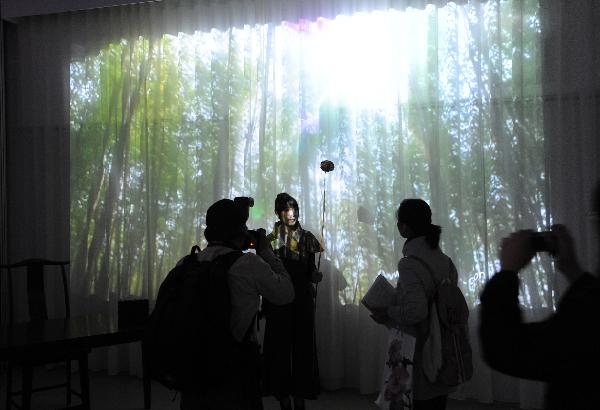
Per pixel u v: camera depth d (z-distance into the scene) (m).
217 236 2.30
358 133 4.46
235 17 4.85
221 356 2.05
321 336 4.47
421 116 4.34
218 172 4.83
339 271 4.47
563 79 4.03
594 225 1.20
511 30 4.18
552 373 1.13
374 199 4.44
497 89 4.15
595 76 3.99
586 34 3.99
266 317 3.90
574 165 3.99
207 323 2.06
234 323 2.15
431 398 2.38
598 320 1.09
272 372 3.81
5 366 5.25
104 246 5.17
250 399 2.14
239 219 2.32
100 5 5.19
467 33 4.25
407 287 2.36
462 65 4.27
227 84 4.85
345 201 4.47
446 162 4.28
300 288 3.89
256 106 4.76
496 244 4.10
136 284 5.02
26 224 5.47
